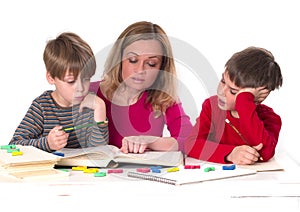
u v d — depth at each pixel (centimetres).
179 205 144
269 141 173
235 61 179
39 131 195
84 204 144
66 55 186
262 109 190
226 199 144
